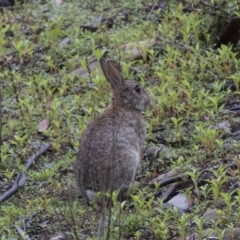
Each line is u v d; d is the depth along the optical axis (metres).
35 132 13.13
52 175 11.73
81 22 16.69
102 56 14.38
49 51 15.77
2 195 11.32
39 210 10.81
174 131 12.43
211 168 11.15
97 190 10.41
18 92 14.30
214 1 15.19
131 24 16.14
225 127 12.27
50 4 17.64
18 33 16.61
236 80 12.99
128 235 9.91
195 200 10.41
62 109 13.66
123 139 10.73
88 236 9.95
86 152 10.57
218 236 9.27
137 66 14.59
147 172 11.47
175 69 13.85
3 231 10.46
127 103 11.49
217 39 14.70
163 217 10.14
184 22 14.70
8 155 12.32
